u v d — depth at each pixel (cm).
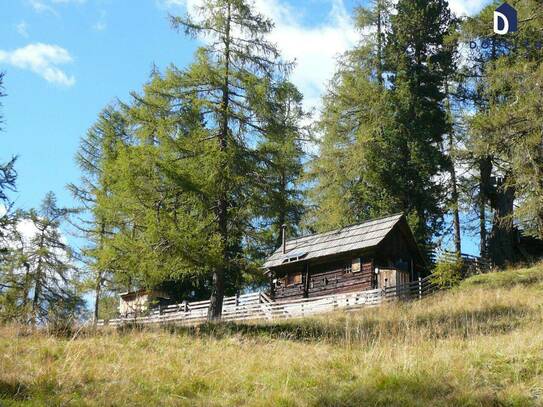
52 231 3334
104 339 1502
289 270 3569
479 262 3341
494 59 3500
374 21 4103
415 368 1160
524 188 2902
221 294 2317
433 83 3944
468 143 3203
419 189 3641
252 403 1030
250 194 2330
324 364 1253
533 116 2772
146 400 1022
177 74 2297
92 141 3619
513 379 1097
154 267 2161
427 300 2736
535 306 2062
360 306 2962
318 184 3750
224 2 2372
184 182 2112
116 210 2266
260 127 2375
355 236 3334
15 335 1523
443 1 4112
